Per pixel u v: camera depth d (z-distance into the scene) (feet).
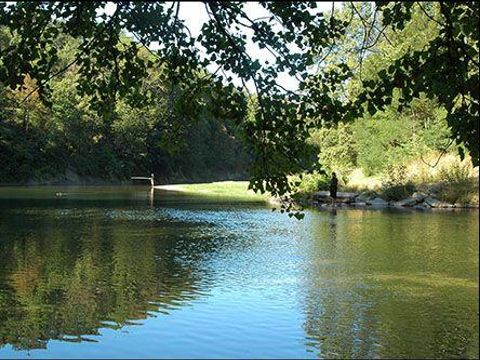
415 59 18.58
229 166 337.11
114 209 93.81
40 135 207.10
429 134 118.01
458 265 43.80
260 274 39.93
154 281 37.29
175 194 146.61
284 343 25.09
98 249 50.55
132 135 246.88
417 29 99.14
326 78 21.18
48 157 213.46
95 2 19.92
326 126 21.12
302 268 42.37
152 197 131.85
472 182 104.68
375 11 20.88
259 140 20.99
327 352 24.12
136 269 41.42
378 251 50.60
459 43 18.28
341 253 49.67
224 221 76.79
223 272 40.60
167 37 21.45
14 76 20.65
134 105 23.08
